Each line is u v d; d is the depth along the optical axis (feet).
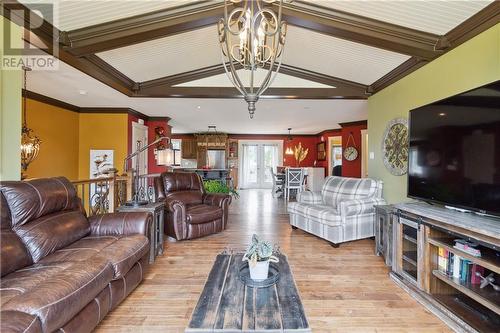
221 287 5.32
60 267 5.70
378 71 12.73
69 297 4.69
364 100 15.72
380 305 7.16
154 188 14.28
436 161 7.70
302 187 25.44
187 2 8.68
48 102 15.85
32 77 11.89
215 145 34.60
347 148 24.72
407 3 7.73
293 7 8.73
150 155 22.25
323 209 12.77
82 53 9.40
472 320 5.95
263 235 13.55
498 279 5.98
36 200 6.64
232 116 22.04
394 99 12.57
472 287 6.09
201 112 20.25
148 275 8.87
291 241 12.55
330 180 14.66
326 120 23.72
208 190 18.54
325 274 9.02
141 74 13.75
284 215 18.63
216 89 15.15
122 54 11.28
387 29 8.90
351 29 8.89
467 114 6.65
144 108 18.90
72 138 18.03
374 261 10.16
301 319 4.27
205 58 13.42
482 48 7.72
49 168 16.03
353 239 12.00
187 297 7.49
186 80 14.96
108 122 18.67
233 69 5.81
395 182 12.32
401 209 8.24
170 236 12.76
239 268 6.27
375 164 14.30
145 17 8.82
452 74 8.88
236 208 21.38
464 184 6.72
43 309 4.21
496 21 7.25
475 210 6.40
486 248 6.14
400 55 10.75
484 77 7.65
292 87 15.17
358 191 12.95
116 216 8.52
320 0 8.41
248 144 36.83
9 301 4.34
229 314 4.38
